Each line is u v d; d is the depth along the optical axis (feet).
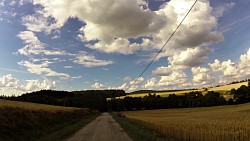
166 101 545.03
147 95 639.76
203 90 639.35
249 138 65.21
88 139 78.95
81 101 545.85
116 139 77.46
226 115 209.36
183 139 75.97
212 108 422.82
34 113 122.83
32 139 79.41
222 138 68.23
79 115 263.29
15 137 77.30
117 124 155.84
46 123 122.83
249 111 274.98
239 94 475.31
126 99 585.22
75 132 104.17
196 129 81.76
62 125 137.39
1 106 103.50
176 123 111.24
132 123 151.33
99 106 611.88
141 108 568.41
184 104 530.27
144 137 76.59
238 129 80.89
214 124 99.30
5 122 83.87
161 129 97.66
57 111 182.39
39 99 507.71
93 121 196.34
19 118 97.76
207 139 70.18
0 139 70.74
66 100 534.78
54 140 75.66
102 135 90.22
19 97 483.92
